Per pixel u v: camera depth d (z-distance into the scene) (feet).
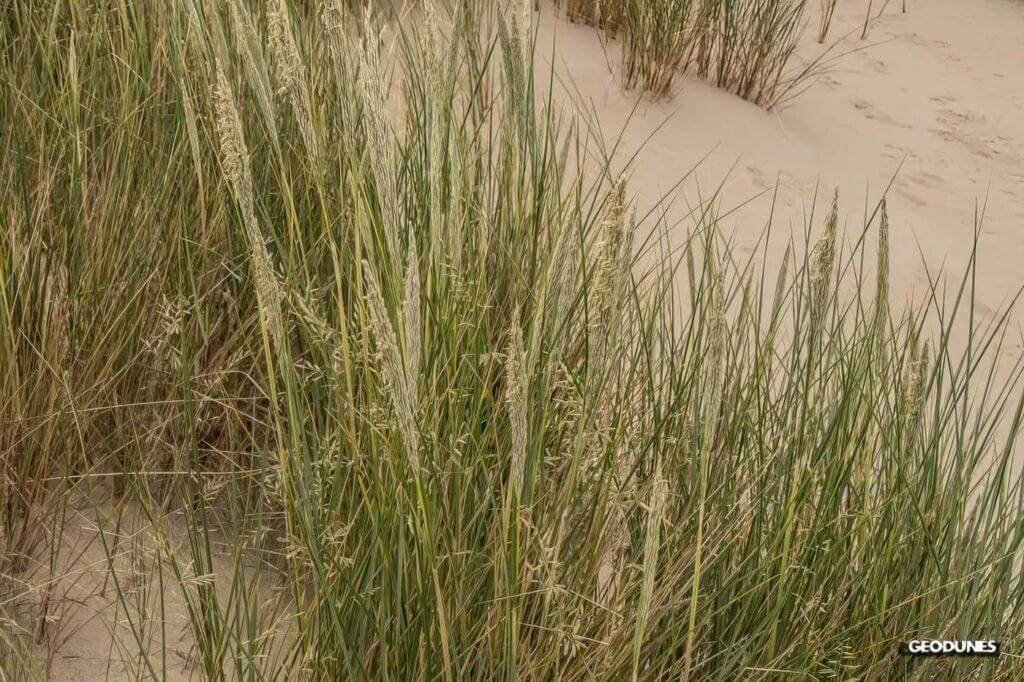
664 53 14.89
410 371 6.65
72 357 8.23
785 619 7.95
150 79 8.96
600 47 15.67
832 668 7.93
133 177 8.84
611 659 7.50
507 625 7.13
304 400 8.09
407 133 8.86
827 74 18.95
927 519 8.23
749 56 16.37
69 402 7.98
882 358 8.29
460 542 7.50
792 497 7.72
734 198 13.82
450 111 8.36
